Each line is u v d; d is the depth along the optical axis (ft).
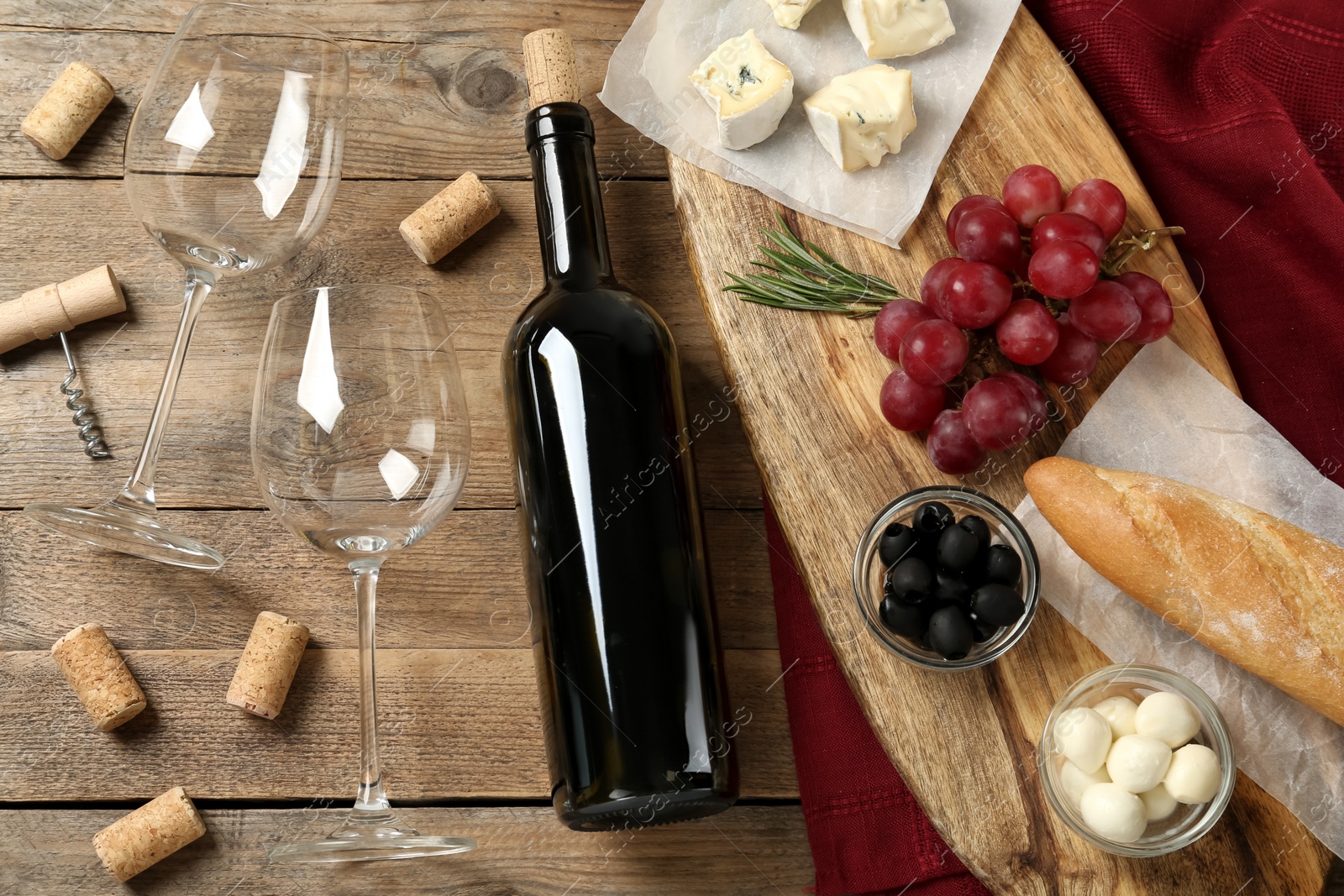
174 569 2.87
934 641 2.21
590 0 3.13
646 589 2.38
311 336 2.35
